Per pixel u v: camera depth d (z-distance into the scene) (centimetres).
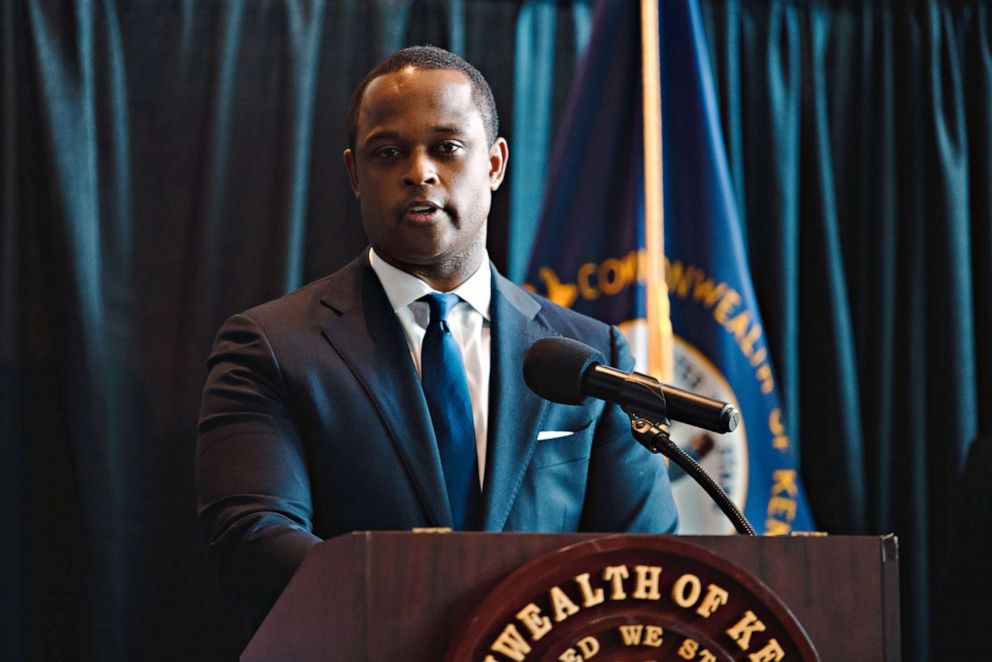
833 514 855
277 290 814
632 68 790
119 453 790
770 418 768
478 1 878
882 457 877
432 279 456
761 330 774
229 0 839
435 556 274
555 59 877
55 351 793
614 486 452
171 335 811
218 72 830
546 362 354
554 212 777
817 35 910
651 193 749
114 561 775
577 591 272
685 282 778
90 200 802
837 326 869
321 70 852
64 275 790
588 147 784
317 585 277
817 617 286
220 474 409
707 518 758
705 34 892
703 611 276
